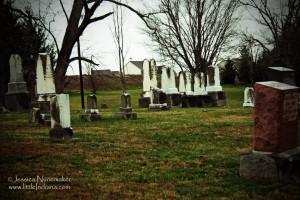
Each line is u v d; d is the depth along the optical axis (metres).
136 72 118.19
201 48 47.84
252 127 16.02
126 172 8.90
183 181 8.10
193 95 30.02
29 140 12.65
